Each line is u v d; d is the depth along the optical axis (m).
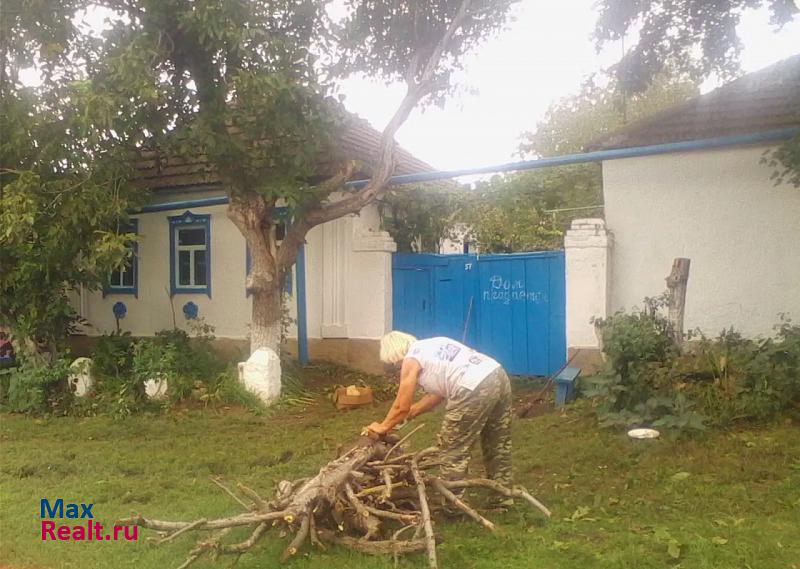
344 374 11.55
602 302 9.94
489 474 5.53
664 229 10.00
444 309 11.62
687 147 9.23
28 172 9.31
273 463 7.20
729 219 9.66
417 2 9.77
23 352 10.35
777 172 8.58
